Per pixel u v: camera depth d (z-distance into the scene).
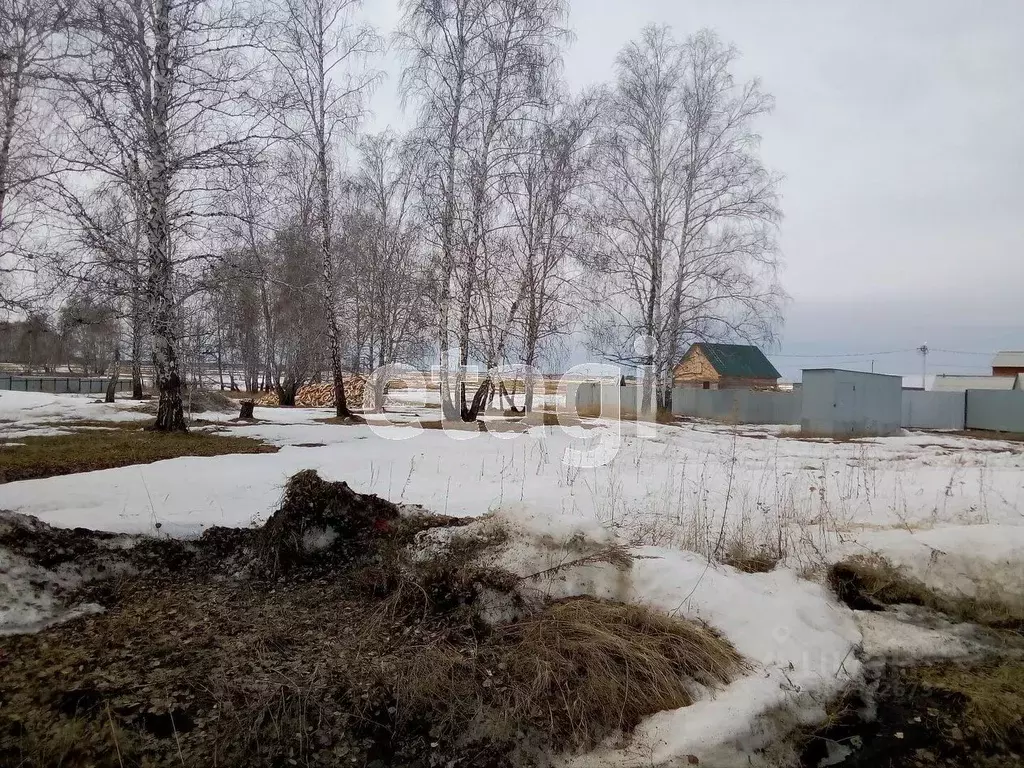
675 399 27.98
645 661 3.62
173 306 12.24
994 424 25.83
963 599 4.71
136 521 5.38
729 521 6.41
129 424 14.23
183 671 3.63
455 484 8.15
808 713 3.38
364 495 5.97
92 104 10.27
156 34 11.39
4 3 8.66
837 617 4.47
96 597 4.44
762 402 25.22
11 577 4.20
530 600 4.35
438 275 16.94
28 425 13.72
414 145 16.27
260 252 13.29
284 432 13.75
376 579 4.83
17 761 2.87
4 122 9.62
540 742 3.17
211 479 7.54
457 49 16.05
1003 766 3.21
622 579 4.59
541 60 15.77
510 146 16.03
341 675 3.65
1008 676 3.93
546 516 5.07
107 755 2.94
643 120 21.91
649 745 3.08
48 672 3.53
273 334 29.42
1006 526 5.54
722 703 3.30
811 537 5.74
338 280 21.88
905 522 6.38
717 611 4.23
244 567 5.09
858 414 21.16
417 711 3.40
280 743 3.11
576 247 18.25
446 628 4.19
